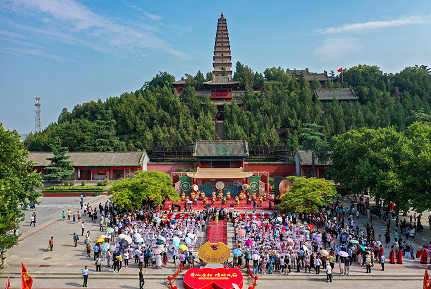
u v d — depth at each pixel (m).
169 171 102.94
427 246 45.56
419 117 122.69
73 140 115.44
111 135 115.44
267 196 79.06
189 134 114.81
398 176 52.38
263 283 37.47
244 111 130.38
